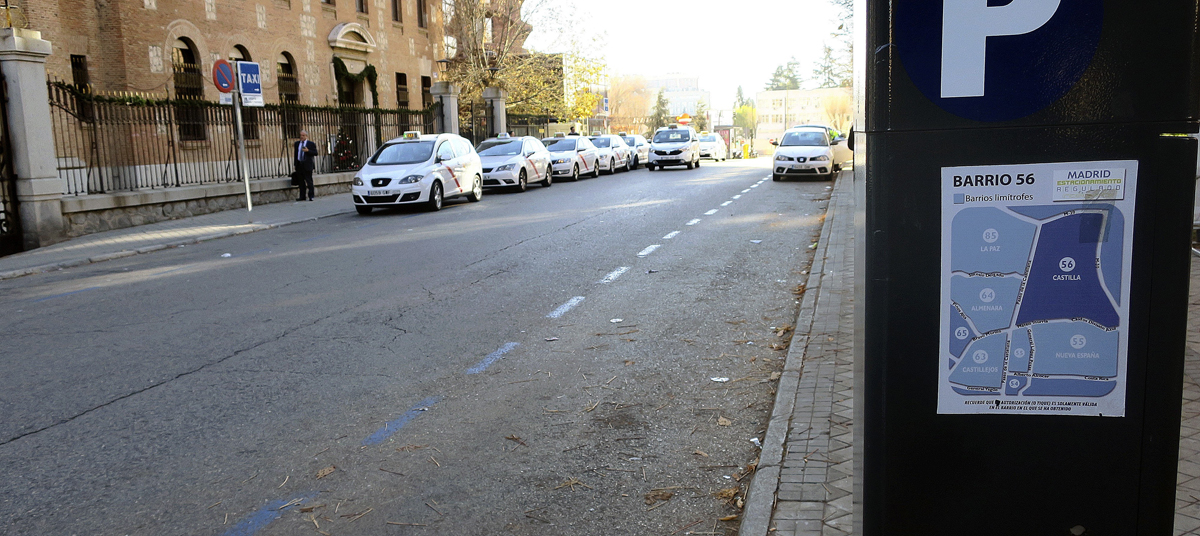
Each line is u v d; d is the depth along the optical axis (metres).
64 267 11.55
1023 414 1.85
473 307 7.68
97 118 15.33
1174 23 1.70
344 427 4.71
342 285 8.97
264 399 5.23
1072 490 1.86
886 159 1.82
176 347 6.56
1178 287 1.76
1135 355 1.79
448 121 27.97
